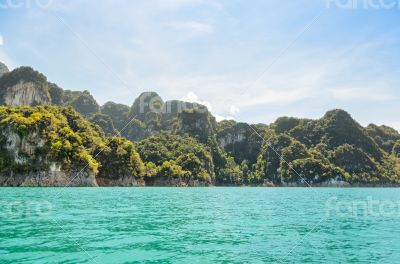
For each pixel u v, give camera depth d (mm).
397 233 18719
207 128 180750
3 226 18266
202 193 72688
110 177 113625
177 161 147875
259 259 12734
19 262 11586
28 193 53281
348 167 178500
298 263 12250
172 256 12969
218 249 14164
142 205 35250
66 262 11750
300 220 23875
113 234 17000
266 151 186875
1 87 153875
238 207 34750
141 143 157000
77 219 21891
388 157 198250
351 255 13508
